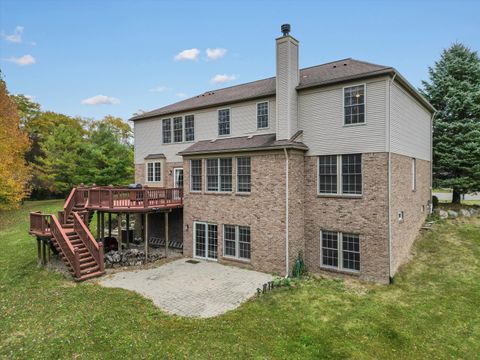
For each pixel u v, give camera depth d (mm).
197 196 15281
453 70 19891
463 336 7648
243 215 13594
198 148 15523
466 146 18438
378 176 11445
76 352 6605
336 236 12562
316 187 13031
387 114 11227
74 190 15695
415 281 11281
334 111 12531
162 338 7254
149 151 20031
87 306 9078
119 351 6656
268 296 9977
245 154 13516
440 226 16422
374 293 10328
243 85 19828
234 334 7477
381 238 11367
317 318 8453
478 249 13578
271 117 14469
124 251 15234
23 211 28922
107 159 30719
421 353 6902
